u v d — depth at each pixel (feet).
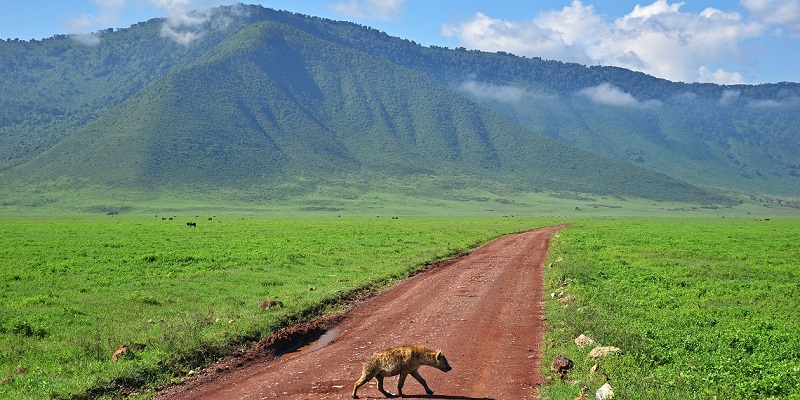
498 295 84.89
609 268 111.75
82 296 82.43
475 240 187.93
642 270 110.32
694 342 55.16
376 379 45.47
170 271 106.83
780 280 104.78
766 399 40.42
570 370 47.06
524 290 89.51
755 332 60.39
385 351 42.45
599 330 57.77
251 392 44.14
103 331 61.82
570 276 96.43
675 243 177.37
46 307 74.74
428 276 106.73
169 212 639.76
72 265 114.62
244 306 74.79
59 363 50.78
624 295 83.66
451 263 128.26
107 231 228.84
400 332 62.49
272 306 73.41
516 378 46.24
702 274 110.42
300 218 473.26
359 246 157.17
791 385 42.96
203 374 49.93
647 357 49.90
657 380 43.52
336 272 107.24
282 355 57.16
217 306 75.46
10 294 83.71
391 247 154.71
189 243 166.91
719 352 51.96
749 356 51.16
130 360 50.55
